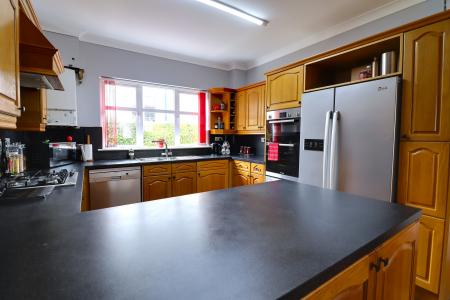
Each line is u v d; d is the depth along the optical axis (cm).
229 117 423
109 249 70
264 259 65
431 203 165
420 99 169
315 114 243
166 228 87
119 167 292
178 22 274
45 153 244
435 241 163
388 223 93
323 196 135
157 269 59
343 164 213
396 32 183
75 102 278
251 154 429
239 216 100
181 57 391
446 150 157
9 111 103
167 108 400
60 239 77
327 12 250
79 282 53
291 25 279
